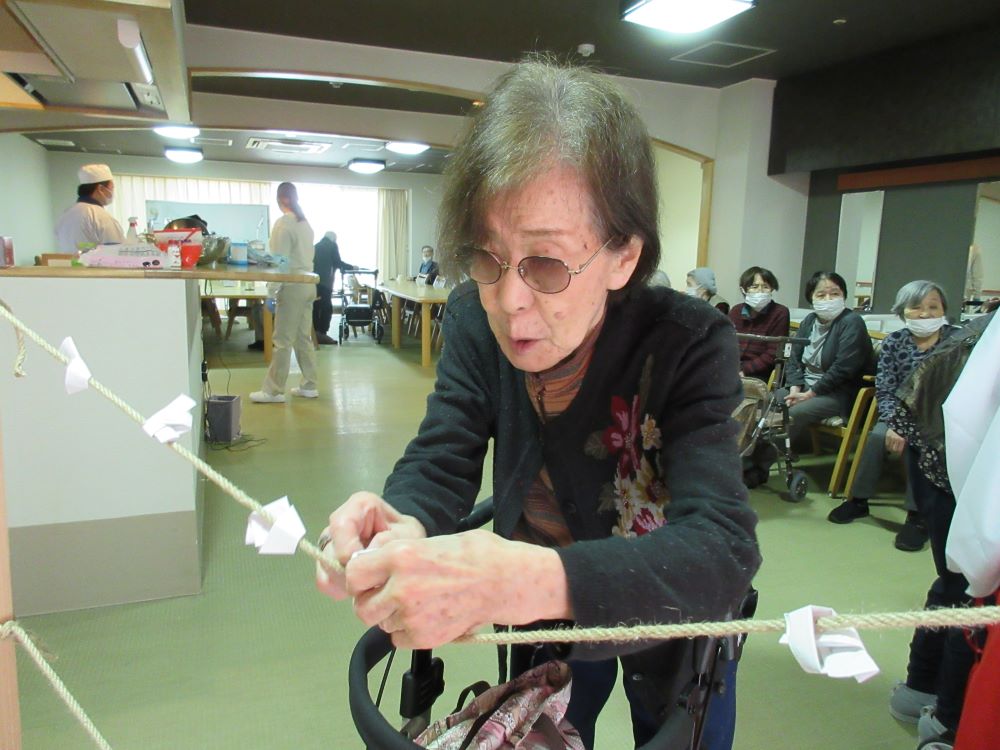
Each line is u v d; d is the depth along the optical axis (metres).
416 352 7.79
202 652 2.00
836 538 2.96
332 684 1.87
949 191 4.37
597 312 0.67
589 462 0.80
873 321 4.41
